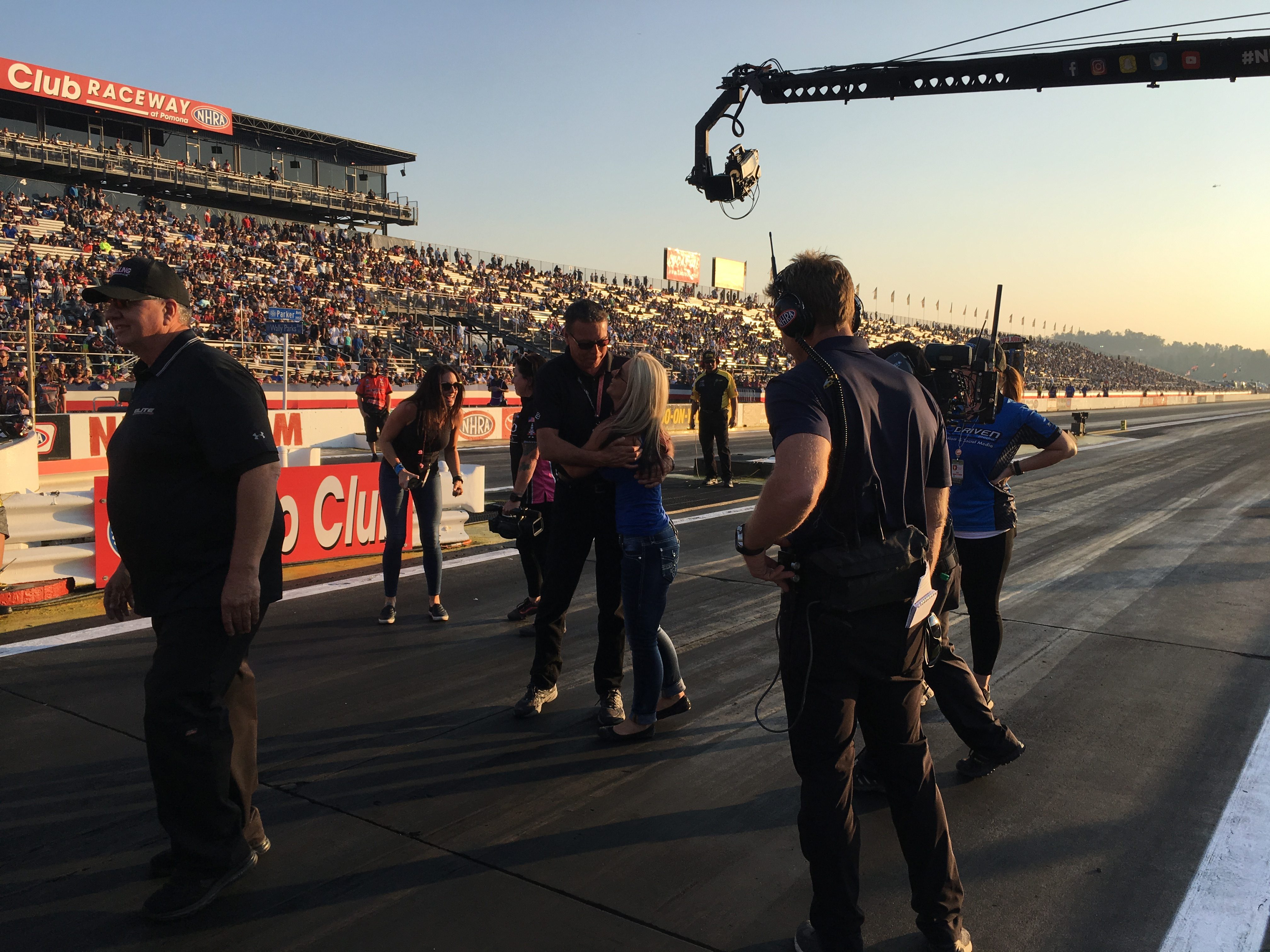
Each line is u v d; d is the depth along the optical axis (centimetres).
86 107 3484
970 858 276
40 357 1908
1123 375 9300
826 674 207
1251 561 752
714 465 1277
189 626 236
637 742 362
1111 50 1240
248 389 240
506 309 3797
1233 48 1186
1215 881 264
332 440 1755
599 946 228
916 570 209
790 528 192
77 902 246
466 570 671
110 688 406
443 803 306
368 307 3284
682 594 614
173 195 3878
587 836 285
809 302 217
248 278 3027
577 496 368
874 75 1348
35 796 306
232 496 242
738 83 1411
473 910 244
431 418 504
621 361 372
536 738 364
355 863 267
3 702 388
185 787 239
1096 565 730
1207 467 1612
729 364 4203
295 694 408
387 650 475
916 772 217
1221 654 491
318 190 4300
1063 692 430
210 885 244
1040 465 346
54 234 2816
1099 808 310
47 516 555
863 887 259
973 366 341
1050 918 245
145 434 234
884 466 209
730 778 330
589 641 500
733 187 1423
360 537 708
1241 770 343
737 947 228
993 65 1302
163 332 240
